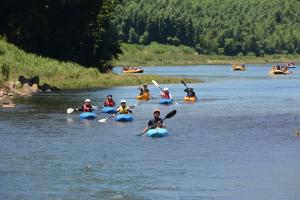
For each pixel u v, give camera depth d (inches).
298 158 2551.7
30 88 5920.3
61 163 2485.2
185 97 5137.8
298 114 4084.6
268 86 7096.5
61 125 3558.1
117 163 2477.9
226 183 2155.5
